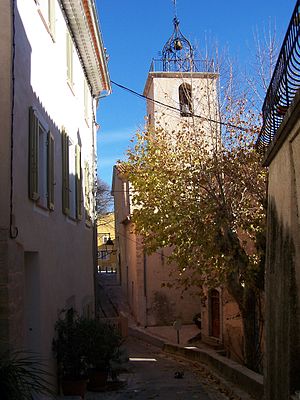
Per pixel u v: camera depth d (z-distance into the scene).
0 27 7.41
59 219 11.51
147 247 16.20
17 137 7.71
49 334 10.00
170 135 19.25
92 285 18.48
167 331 26.56
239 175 14.31
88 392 11.90
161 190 15.47
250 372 11.95
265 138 9.83
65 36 13.30
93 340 10.98
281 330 7.07
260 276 13.32
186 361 18.59
